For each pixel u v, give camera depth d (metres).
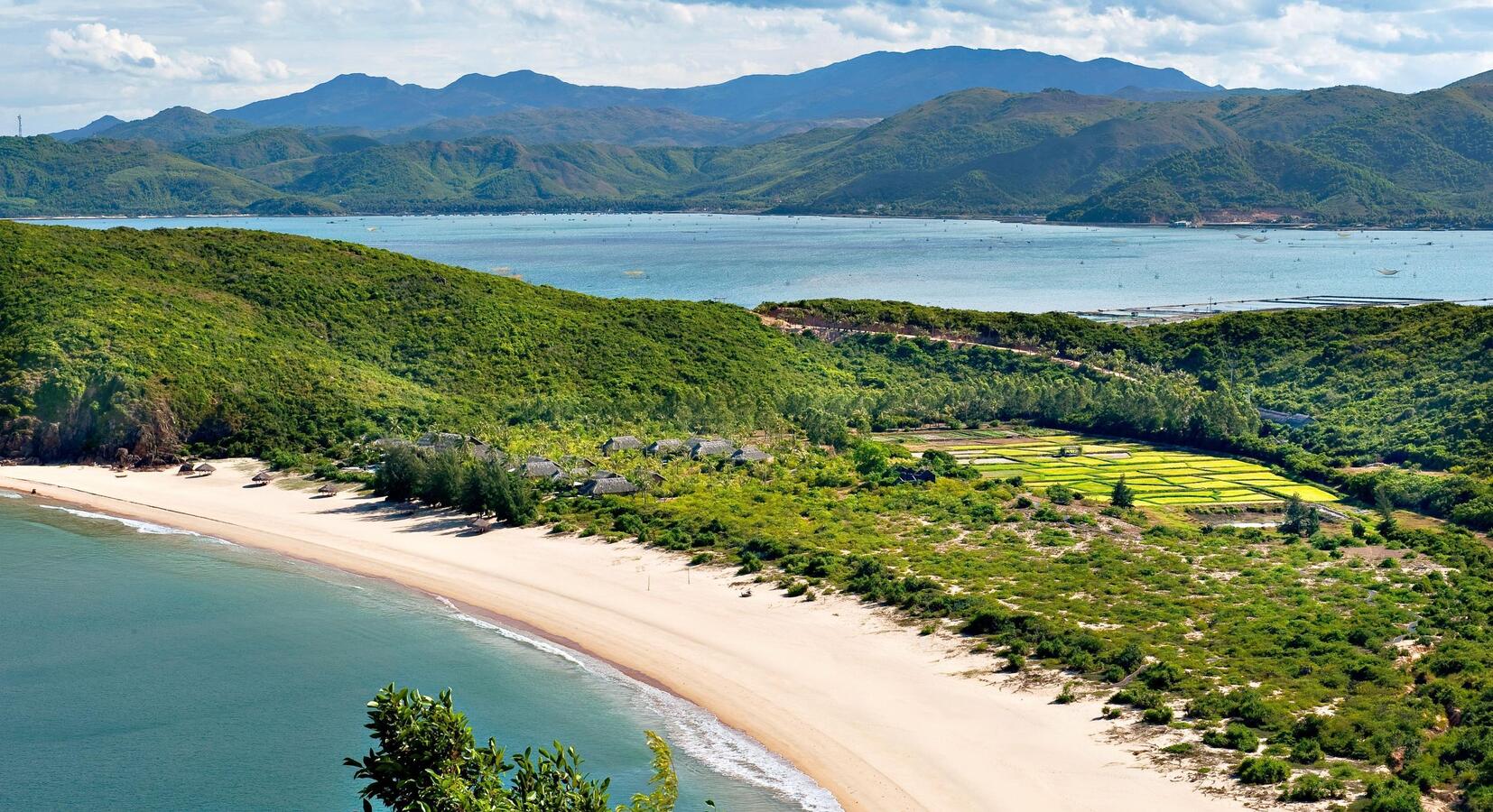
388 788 48.66
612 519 106.25
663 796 49.94
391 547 100.00
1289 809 53.53
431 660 76.38
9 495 118.19
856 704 67.69
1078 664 70.69
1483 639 72.19
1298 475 133.12
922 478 123.12
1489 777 53.53
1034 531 102.19
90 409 134.25
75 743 66.06
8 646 79.31
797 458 131.62
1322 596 83.06
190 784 61.75
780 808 56.78
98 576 93.81
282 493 118.88
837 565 90.81
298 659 77.00
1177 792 56.03
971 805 56.53
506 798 46.62
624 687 71.38
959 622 79.06
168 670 75.44
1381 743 58.25
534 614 83.88
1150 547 97.00
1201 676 68.69
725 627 80.00
